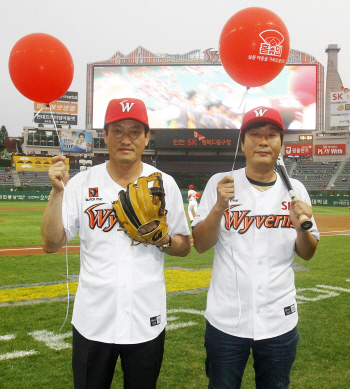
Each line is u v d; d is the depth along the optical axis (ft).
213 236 6.84
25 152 142.72
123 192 6.39
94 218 6.54
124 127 6.61
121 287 6.29
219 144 131.75
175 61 140.77
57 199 6.56
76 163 143.23
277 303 6.74
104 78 129.80
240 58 7.75
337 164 138.82
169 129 132.05
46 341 11.93
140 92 130.21
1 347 11.45
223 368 6.73
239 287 6.73
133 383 6.32
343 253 28.89
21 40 8.41
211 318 6.88
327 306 15.76
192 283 19.27
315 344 12.08
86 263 6.57
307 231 6.63
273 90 127.54
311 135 141.59
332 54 170.50
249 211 6.98
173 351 11.46
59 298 16.26
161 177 6.70
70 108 150.00
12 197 108.68
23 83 8.48
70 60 8.73
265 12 7.75
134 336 6.24
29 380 9.67
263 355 6.75
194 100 129.70
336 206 104.83
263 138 6.88
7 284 18.54
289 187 6.94
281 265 6.92
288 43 7.91
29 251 28.17
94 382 6.28
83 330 6.30
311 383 9.81
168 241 6.49
